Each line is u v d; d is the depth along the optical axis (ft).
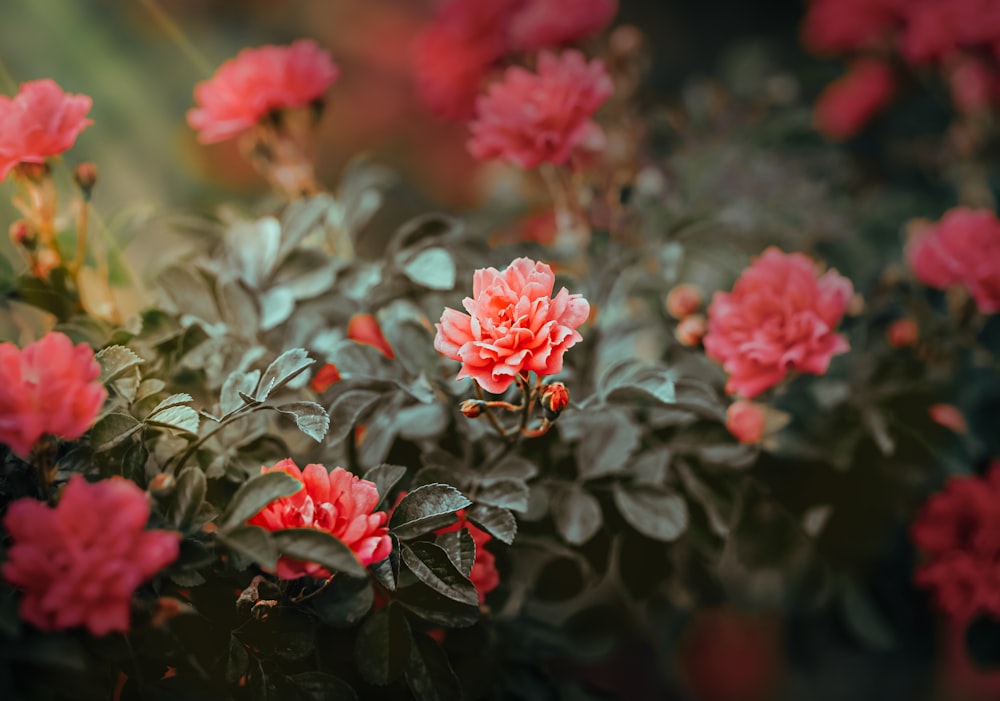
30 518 1.31
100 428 1.46
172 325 1.63
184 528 1.39
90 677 1.40
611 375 1.59
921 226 2.27
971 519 1.83
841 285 1.66
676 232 1.89
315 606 1.47
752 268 1.71
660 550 1.72
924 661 2.18
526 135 1.73
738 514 1.73
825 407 1.84
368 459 1.61
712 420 1.73
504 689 1.65
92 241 1.82
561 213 2.05
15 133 1.53
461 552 1.47
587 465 1.67
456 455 1.66
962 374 1.97
